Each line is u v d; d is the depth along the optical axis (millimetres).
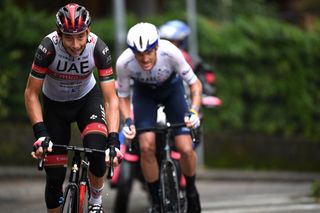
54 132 17859
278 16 57031
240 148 44625
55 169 17609
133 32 19703
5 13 41906
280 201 30000
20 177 37688
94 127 17672
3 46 41531
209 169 42906
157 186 21328
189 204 21656
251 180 41281
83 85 17938
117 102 17422
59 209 17984
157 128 20766
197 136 20484
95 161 17344
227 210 27125
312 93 47969
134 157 23469
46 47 17062
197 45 44000
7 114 41562
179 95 22172
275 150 45438
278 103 46844
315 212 26000
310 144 46281
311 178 42281
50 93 17984
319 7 60844
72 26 16062
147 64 19797
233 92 45125
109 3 55594
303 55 47531
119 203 25328
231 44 44719
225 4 51656
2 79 39719
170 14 43656
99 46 17359
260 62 46125
